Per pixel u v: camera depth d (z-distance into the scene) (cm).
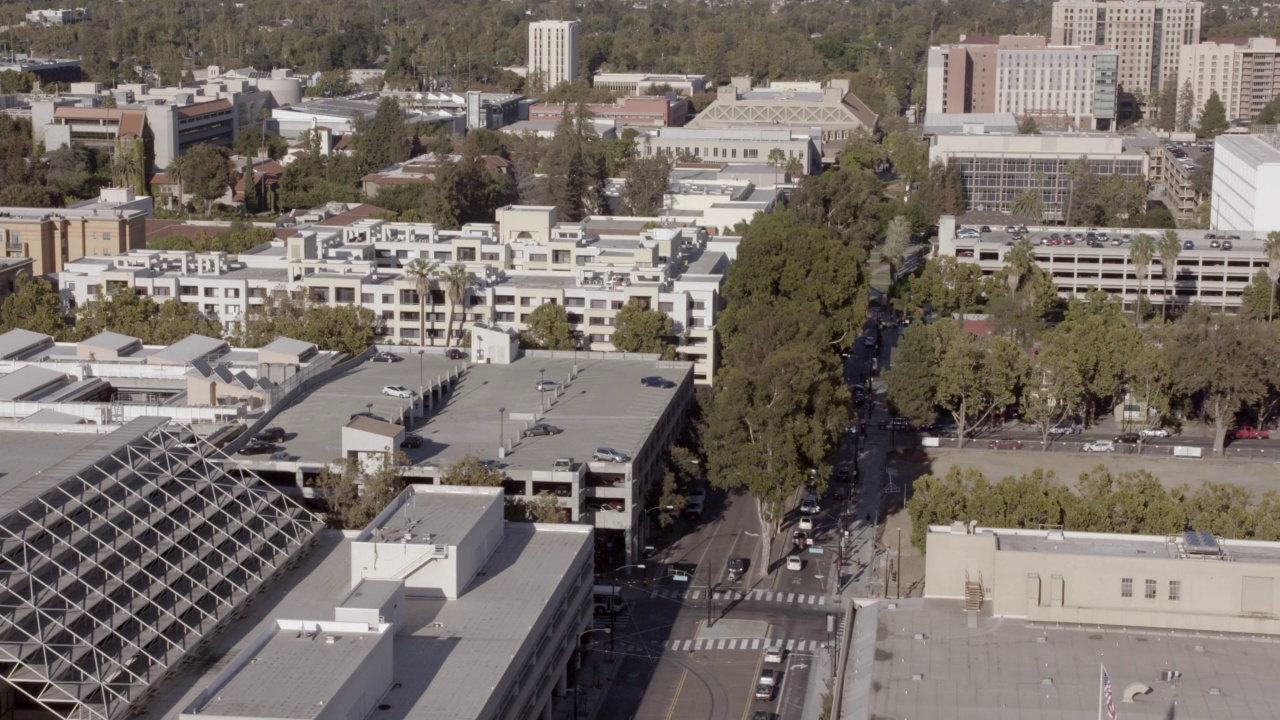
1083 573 19812
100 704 19638
